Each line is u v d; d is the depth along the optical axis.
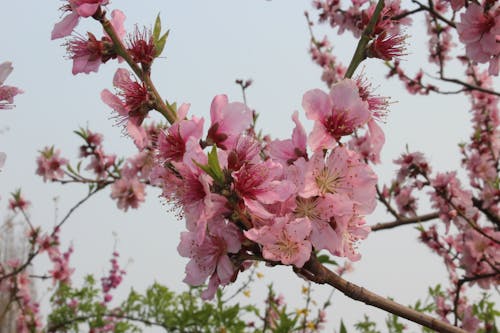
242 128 0.47
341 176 0.48
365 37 0.53
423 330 1.17
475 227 1.03
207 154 0.45
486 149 1.33
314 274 0.46
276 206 0.46
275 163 0.47
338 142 0.48
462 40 0.77
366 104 0.48
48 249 1.44
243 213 0.45
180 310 1.41
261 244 0.46
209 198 0.44
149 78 0.50
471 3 0.78
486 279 1.09
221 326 1.14
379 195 1.14
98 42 0.51
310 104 0.48
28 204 1.52
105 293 1.93
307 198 0.47
